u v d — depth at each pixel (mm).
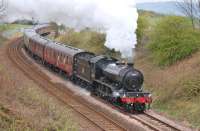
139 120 21344
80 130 17641
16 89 21141
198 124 20359
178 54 30281
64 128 16656
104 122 20266
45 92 27172
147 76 30812
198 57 28766
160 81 28188
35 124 15617
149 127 19828
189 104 22891
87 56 31000
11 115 15820
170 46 30734
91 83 28875
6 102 17875
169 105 24328
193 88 23859
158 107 24953
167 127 20062
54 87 30719
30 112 17578
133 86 24094
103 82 27031
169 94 25281
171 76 27828
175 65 29781
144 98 23859
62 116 18578
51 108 19438
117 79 24781
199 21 31078
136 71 24312
